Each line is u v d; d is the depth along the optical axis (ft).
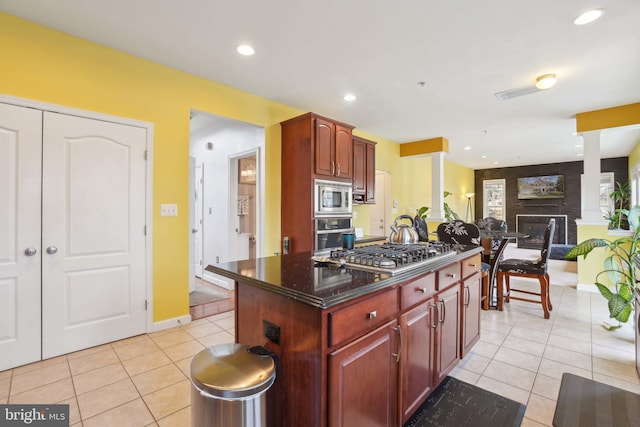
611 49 8.52
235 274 5.00
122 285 8.66
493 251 14.40
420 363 5.38
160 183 9.36
